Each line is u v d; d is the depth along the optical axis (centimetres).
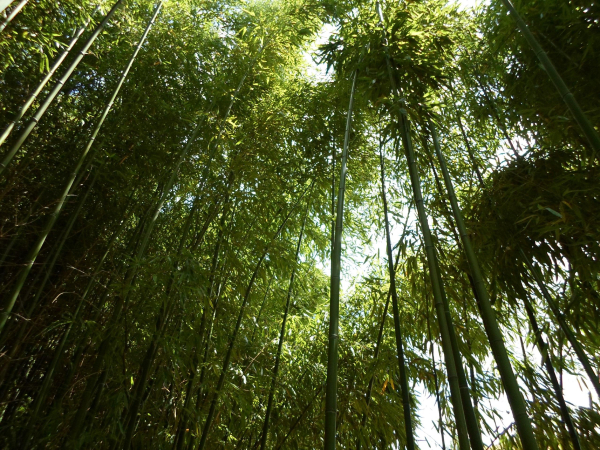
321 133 410
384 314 346
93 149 295
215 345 307
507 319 320
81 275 279
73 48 328
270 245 336
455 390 182
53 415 226
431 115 296
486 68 350
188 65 369
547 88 296
